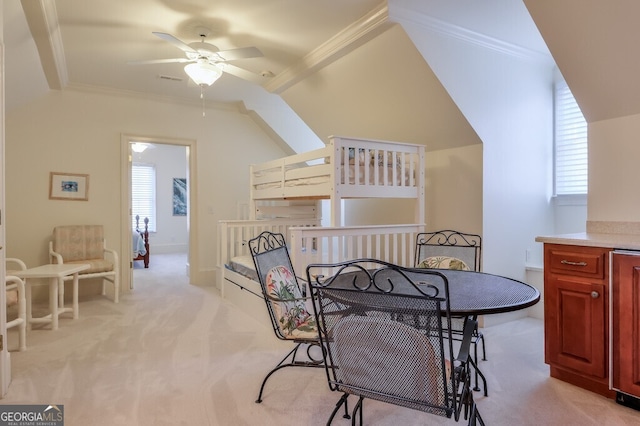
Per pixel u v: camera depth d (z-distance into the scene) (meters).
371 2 2.72
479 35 3.21
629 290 1.94
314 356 2.62
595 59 2.27
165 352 2.71
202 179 5.30
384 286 1.89
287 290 2.19
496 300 1.60
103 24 3.02
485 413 1.92
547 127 3.86
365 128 4.25
